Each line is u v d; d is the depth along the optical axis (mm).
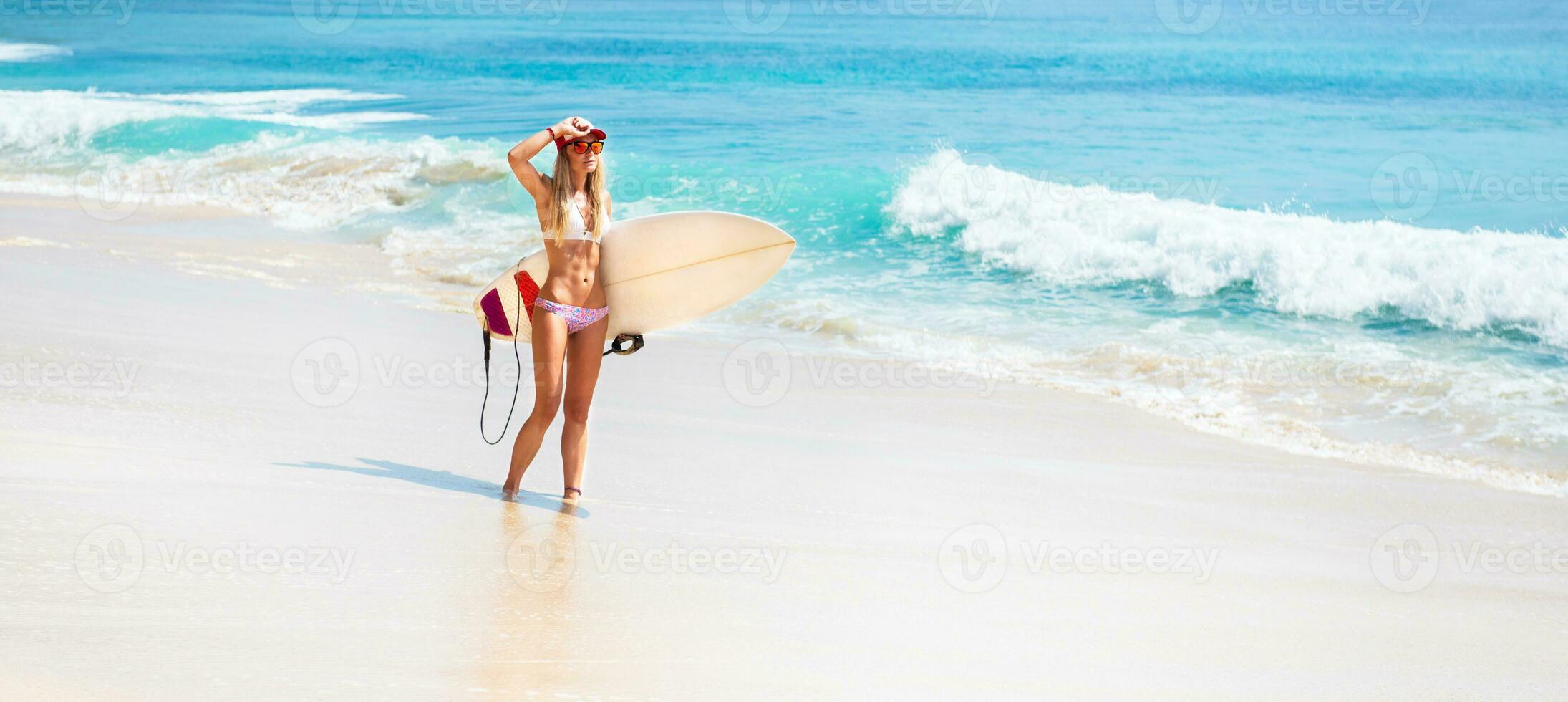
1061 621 4336
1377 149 23109
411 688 2992
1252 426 8477
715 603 4098
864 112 28328
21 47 44938
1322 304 12078
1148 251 13695
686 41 48094
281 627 3299
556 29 53250
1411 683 4020
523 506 5133
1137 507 6414
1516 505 6855
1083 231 14539
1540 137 24344
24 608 3176
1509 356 10422
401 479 5340
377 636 3338
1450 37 44438
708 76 36438
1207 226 13930
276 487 4820
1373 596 5109
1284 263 12703
